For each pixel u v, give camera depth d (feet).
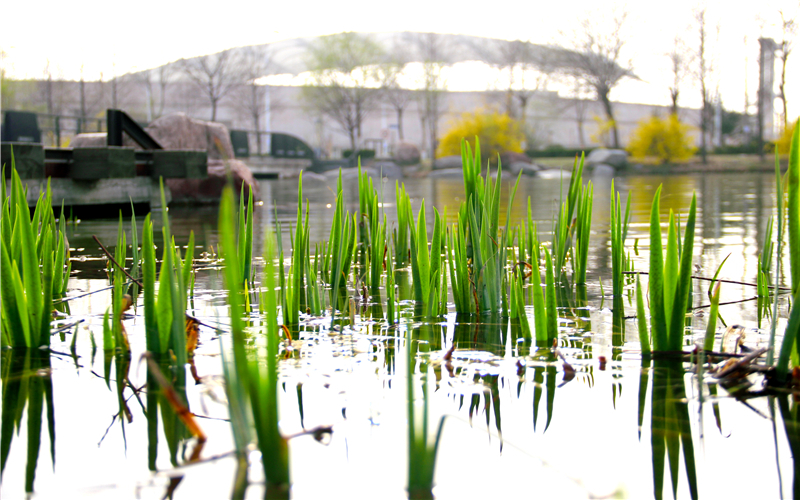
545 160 106.83
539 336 4.87
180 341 3.93
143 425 3.26
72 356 4.44
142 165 23.80
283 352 4.62
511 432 3.20
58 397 3.66
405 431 3.20
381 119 136.05
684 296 4.33
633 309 6.19
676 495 2.60
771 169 81.66
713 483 2.69
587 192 7.64
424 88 122.93
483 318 5.77
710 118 105.40
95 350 4.59
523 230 8.50
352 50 120.06
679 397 3.64
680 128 91.71
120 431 3.19
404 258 9.93
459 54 124.98
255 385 2.53
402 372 4.13
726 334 4.65
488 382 3.92
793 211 3.81
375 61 121.08
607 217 18.99
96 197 20.95
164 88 120.67
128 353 4.51
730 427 3.22
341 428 3.24
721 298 6.65
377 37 124.16
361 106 123.44
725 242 12.13
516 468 2.82
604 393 3.71
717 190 36.06
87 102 112.78
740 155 102.58
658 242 4.37
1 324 4.63
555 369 4.18
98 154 20.34
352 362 4.35
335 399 3.64
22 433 3.19
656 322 4.42
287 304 5.61
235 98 123.13
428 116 123.44
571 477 2.73
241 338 2.45
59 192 19.53
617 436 3.14
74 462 2.87
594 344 4.82
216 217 19.79
